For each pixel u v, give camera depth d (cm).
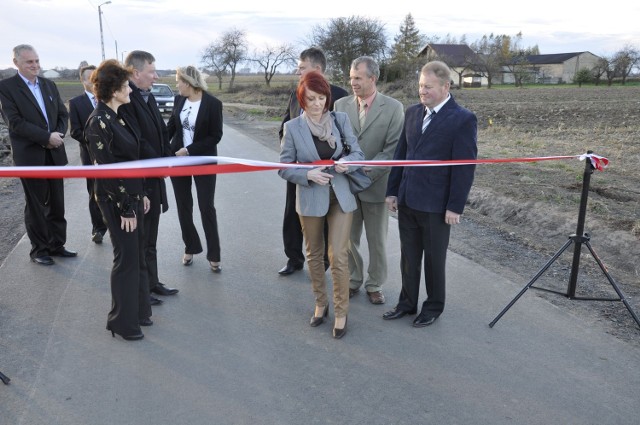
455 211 366
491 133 1598
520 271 502
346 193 369
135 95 402
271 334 385
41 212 514
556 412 291
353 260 450
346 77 4203
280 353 357
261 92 5119
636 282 475
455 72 6712
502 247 576
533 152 1195
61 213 536
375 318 412
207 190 484
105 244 589
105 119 342
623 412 291
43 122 516
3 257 552
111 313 375
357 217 441
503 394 308
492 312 415
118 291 366
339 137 378
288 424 282
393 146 416
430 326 394
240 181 952
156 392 311
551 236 629
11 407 296
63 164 538
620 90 4947
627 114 2228
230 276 497
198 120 479
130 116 381
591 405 297
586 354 351
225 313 419
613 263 535
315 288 395
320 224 378
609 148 1227
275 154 1309
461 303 432
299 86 366
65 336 378
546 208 689
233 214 723
